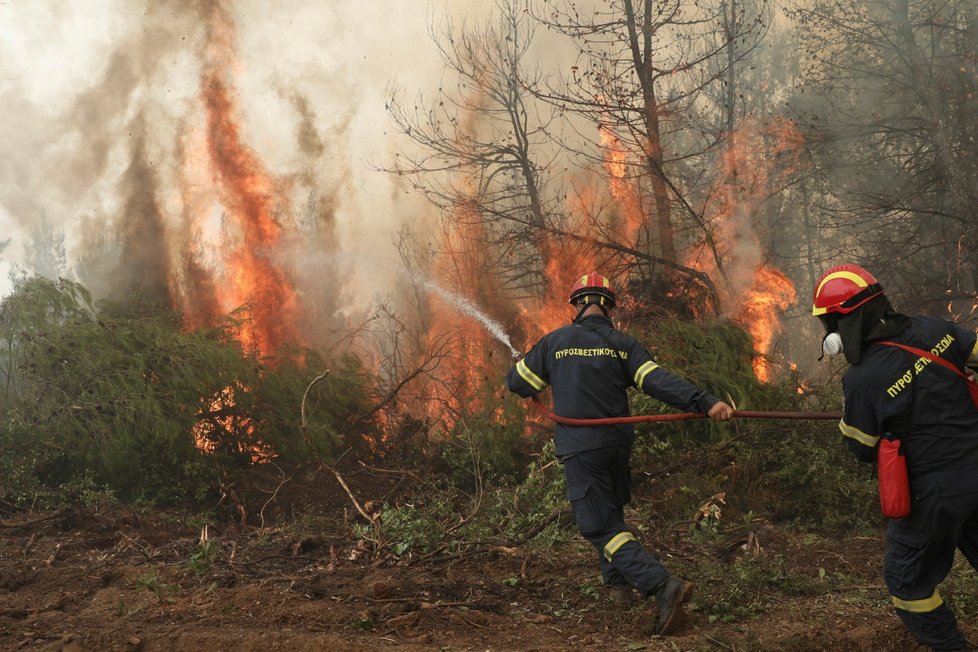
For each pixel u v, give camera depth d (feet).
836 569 19.07
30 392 27.84
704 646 14.30
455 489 26.61
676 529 22.20
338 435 30.76
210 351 28.86
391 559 20.11
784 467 25.03
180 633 14.66
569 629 15.61
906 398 12.16
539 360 16.83
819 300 12.85
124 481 27.73
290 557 20.53
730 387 27.81
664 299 50.39
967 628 14.62
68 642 14.33
